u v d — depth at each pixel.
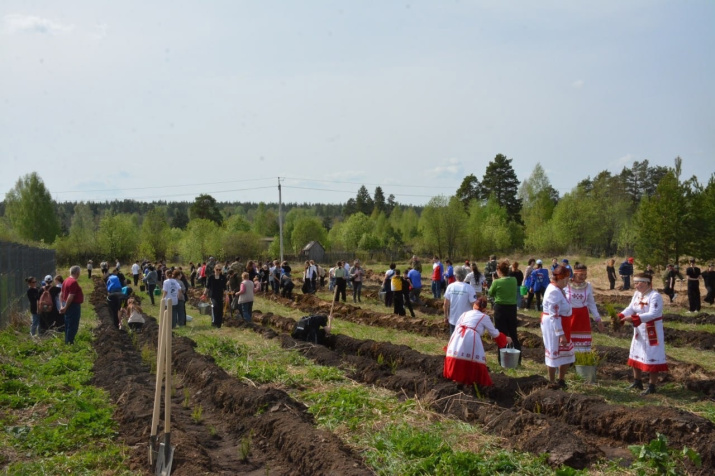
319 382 10.86
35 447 7.54
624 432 7.66
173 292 19.22
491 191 88.00
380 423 8.18
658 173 101.88
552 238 62.56
